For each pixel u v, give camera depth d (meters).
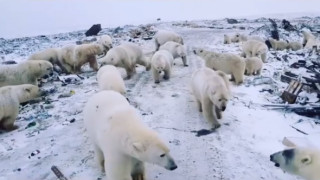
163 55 10.54
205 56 10.55
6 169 5.79
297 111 7.38
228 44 18.45
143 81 10.73
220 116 7.34
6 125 7.43
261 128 6.79
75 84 10.80
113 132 4.37
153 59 10.27
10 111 7.39
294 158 3.91
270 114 7.42
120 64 11.11
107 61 10.91
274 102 8.13
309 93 8.21
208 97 6.95
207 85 6.92
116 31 25.14
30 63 10.19
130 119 4.47
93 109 5.04
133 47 11.66
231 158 5.77
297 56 13.58
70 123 7.56
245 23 32.28
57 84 10.91
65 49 12.15
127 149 4.22
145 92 9.49
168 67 10.56
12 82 9.94
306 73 9.19
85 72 12.56
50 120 7.80
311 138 6.20
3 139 6.98
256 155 5.82
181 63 13.07
